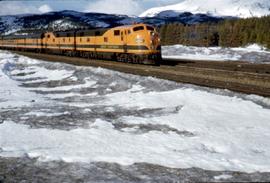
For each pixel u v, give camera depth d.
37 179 8.59
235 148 10.83
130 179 8.52
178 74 26.95
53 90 25.44
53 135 12.57
